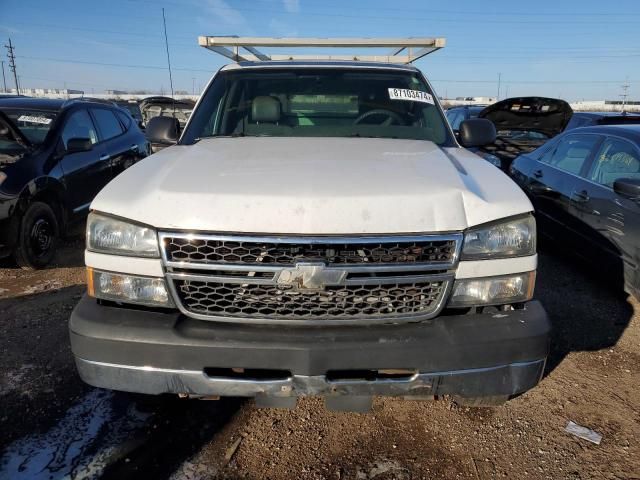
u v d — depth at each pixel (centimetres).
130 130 685
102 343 203
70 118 565
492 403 259
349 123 332
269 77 356
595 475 233
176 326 202
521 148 829
